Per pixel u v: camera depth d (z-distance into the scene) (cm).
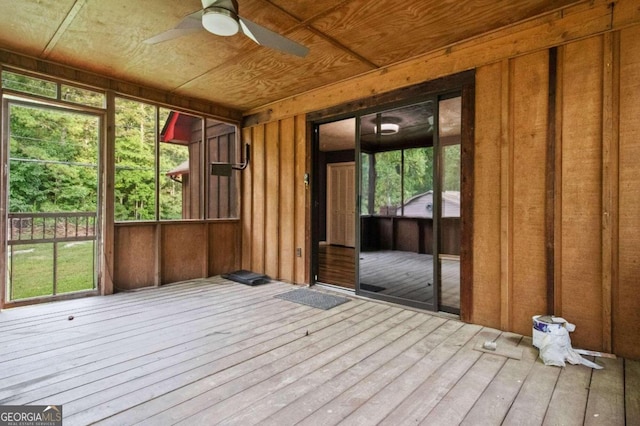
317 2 252
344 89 415
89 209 402
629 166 238
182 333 284
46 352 244
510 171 290
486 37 301
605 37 247
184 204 567
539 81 276
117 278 417
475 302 309
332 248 837
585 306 255
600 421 167
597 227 251
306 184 459
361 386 199
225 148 541
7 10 268
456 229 349
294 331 290
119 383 201
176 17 277
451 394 191
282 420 167
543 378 209
